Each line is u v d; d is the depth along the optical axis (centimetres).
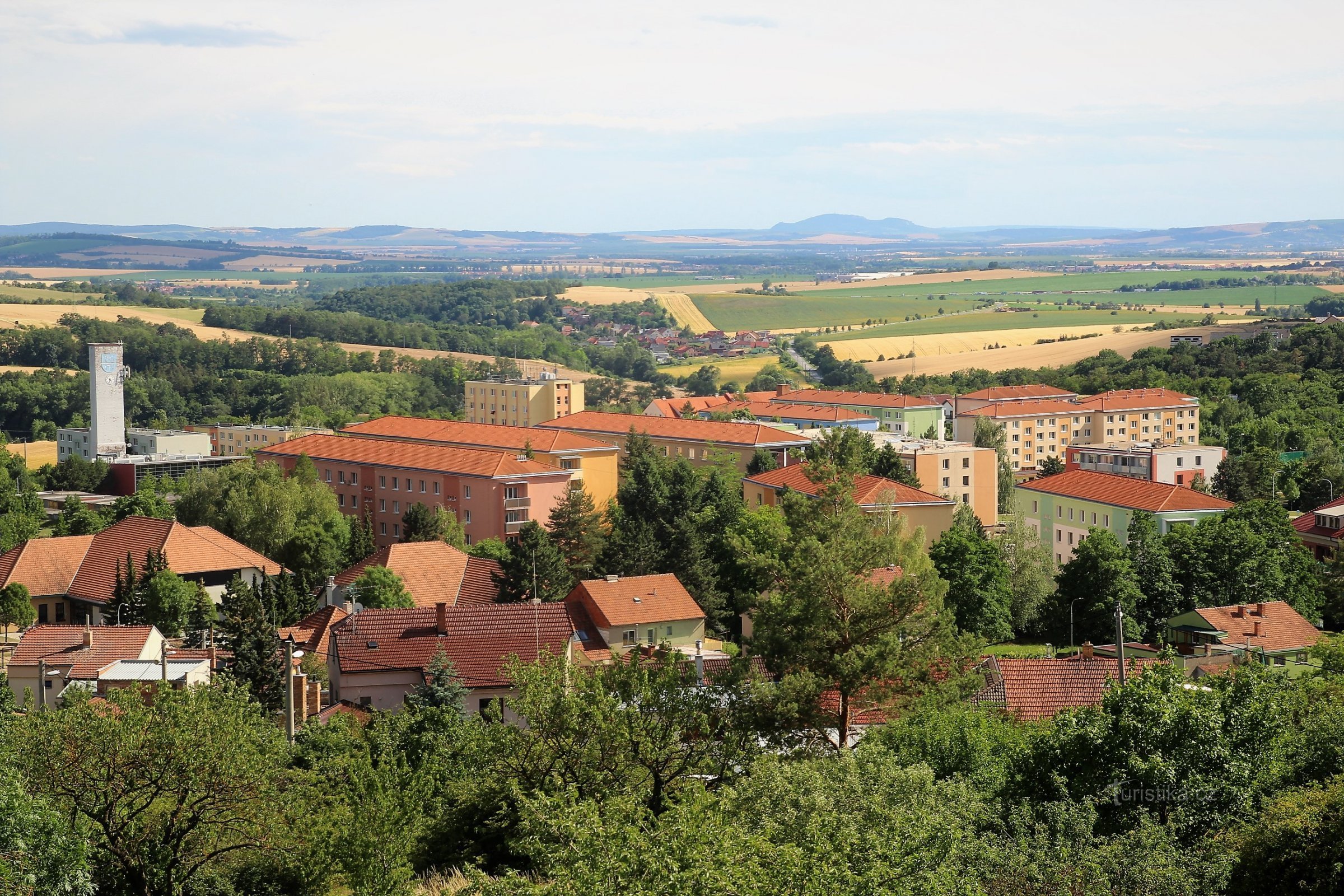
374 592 9669
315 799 4191
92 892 3381
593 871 2561
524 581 10212
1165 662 4425
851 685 5084
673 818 2694
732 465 16562
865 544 5909
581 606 9444
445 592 10638
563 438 16212
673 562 11188
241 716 4022
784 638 5359
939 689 5188
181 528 11350
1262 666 4316
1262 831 3466
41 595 10856
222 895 3875
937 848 3078
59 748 3712
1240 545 10688
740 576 11081
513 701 4381
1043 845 3262
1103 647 9431
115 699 3956
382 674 7225
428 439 17375
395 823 3984
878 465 14862
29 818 3186
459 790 4341
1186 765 3881
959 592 10275
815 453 13925
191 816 3809
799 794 3394
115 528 11625
